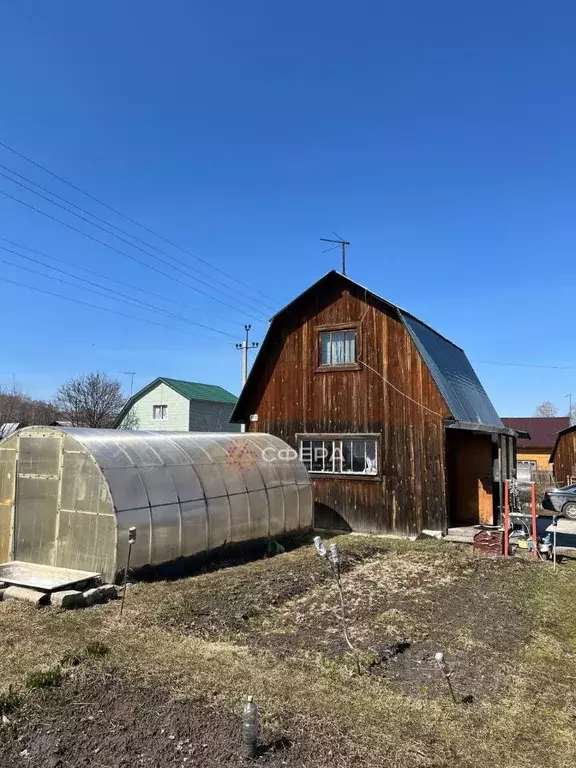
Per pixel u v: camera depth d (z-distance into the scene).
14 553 9.62
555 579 9.20
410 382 13.98
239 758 3.80
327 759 3.82
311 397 15.45
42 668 5.20
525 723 4.42
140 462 9.67
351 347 15.07
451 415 13.30
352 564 9.92
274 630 6.47
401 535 13.67
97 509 8.76
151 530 9.03
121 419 40.41
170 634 6.24
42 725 4.24
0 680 4.98
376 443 14.30
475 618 6.99
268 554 11.26
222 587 8.23
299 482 13.38
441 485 13.32
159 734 4.09
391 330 14.39
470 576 9.17
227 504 10.79
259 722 4.18
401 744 4.03
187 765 3.74
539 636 6.42
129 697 4.63
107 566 8.52
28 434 9.71
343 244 15.66
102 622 6.66
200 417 39.03
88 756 3.85
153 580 8.85
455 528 14.33
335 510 14.64
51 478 9.34
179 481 10.05
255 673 5.16
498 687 5.06
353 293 15.05
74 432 9.55
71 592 7.48
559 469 31.14
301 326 15.83
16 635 6.21
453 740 4.12
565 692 5.02
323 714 4.41
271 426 16.03
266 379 16.28
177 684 4.86
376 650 5.83
